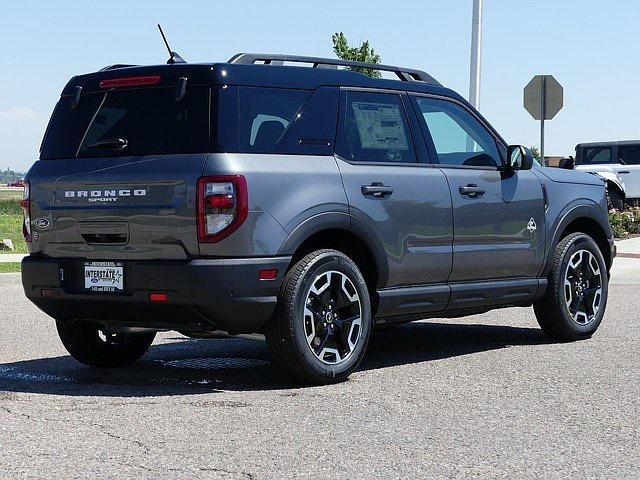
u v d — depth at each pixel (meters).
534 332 10.52
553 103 19.48
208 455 5.53
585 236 9.83
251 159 7.29
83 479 5.08
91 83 7.92
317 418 6.45
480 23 20.30
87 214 7.61
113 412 6.62
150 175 7.34
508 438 5.94
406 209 8.16
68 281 7.70
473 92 20.38
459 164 8.76
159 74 7.57
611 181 30.72
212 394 7.25
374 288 8.05
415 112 8.52
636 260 19.53
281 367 7.49
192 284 7.11
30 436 5.96
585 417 6.50
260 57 7.74
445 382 7.69
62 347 9.70
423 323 11.36
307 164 7.57
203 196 7.12
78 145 7.85
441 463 5.38
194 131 7.32
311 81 7.82
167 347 9.75
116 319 7.62
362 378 7.88
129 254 7.43
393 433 6.04
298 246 7.43
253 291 7.20
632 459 5.48
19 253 21.75
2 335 10.48
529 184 9.29
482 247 8.80
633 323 11.12
